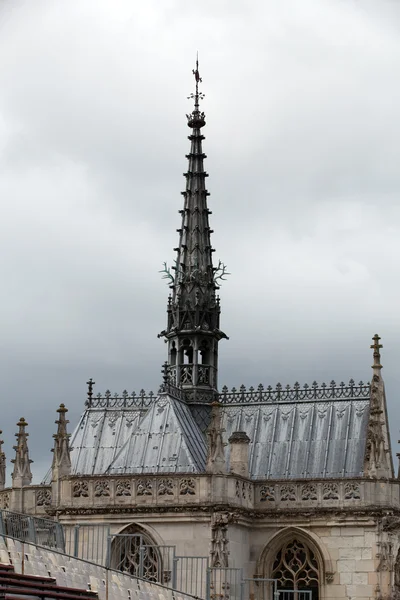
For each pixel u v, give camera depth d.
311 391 121.81
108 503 109.69
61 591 78.94
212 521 107.19
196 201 130.62
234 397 123.81
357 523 110.38
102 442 122.06
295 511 111.44
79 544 109.44
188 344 126.75
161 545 104.75
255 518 112.19
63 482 110.94
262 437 120.31
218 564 106.56
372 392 115.88
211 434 109.25
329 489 111.56
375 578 109.44
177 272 129.00
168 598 92.38
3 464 120.56
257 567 111.44
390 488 111.19
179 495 108.56
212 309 128.00
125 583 88.12
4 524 85.12
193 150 131.62
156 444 115.25
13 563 79.44
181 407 121.19
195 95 133.38
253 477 117.81
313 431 119.44
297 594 110.88
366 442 113.44
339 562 110.38
